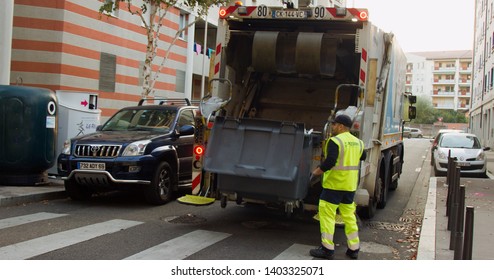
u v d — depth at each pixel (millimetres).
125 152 8484
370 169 8227
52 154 10172
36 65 17438
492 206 9602
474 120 47625
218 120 6719
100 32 19484
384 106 8609
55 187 9891
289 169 6148
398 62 10133
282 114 8969
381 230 7789
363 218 8641
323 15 7125
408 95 12648
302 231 7344
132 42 21484
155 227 7199
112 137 8898
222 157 6516
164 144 9078
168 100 11812
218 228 7297
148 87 14789
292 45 7852
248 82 8758
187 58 26375
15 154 9570
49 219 7465
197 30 30797
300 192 6328
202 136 7309
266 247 6340
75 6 18141
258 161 6328
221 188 6590
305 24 7816
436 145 18062
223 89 7762
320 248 5988
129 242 6273
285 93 9000
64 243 6094
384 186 9711
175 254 5824
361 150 6098
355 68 8078
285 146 6297
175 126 9594
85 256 5574
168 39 24297
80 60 18516
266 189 6355
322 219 5953
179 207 8867
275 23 7871
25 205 8578
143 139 8797
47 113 9953
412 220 8727
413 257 6160
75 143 8797
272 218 8172
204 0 14625
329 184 5918
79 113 11133
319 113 8805
